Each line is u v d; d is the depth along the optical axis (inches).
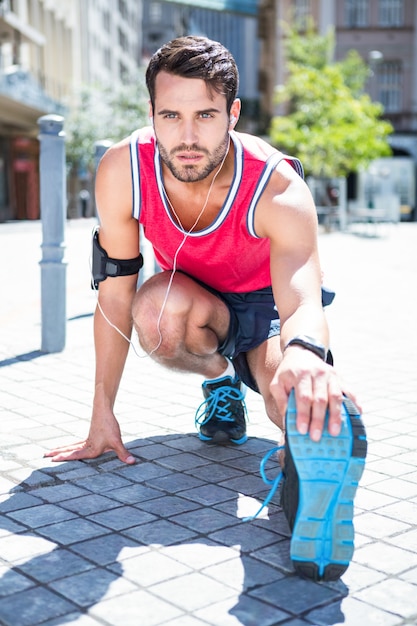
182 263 103.1
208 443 119.7
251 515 92.5
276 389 73.0
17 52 1095.0
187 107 83.0
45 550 82.6
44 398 146.2
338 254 517.0
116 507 94.4
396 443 121.4
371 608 71.5
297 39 1080.8
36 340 201.9
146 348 104.4
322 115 936.9
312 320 78.6
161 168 92.5
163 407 141.6
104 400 111.0
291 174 89.6
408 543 85.6
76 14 1471.5
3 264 412.2
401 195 1236.5
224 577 77.0
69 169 1252.5
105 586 75.0
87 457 110.4
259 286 105.3
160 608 71.1
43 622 68.4
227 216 92.3
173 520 90.7
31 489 100.1
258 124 1485.0
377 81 1437.0
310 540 74.1
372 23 1423.5
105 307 106.9
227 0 1503.4
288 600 72.7
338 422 70.4
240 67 1670.8
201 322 102.0
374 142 937.5
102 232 102.7
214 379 116.8
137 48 2399.1
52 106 1147.3
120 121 1249.4
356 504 96.7
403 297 301.3
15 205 1198.3
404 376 168.9
